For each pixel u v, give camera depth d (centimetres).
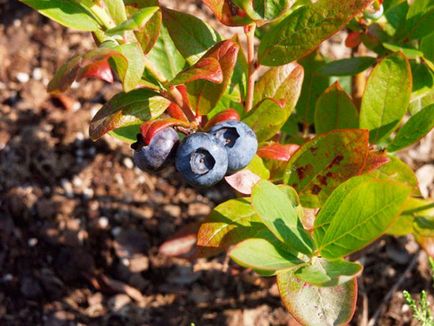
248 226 20
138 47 16
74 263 31
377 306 30
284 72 22
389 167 23
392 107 22
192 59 20
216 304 31
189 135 17
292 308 18
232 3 18
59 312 30
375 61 24
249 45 20
